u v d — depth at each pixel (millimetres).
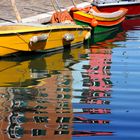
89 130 10969
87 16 24906
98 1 30297
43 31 19984
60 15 22688
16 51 19422
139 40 24016
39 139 10422
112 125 11281
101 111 12375
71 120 11664
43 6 28828
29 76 16328
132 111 12359
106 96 13773
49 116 11984
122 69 17219
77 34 22359
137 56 19641
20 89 14648
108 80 15625
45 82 15523
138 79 15734
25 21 23750
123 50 21156
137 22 31500
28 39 19547
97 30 26234
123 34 26141
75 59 19328
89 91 14344
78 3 31219
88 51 21109
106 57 19594
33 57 19828
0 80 15734
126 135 10648
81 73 16797
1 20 23578
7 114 12148
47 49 20641
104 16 26438
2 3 28516
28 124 11398
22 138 10500
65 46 21797
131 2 32375
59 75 16516
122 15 28641
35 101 13328
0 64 18234
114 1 30922
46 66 17984
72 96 13805
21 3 29156
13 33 18922
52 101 13328
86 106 12844
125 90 14406
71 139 10430
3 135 10672
